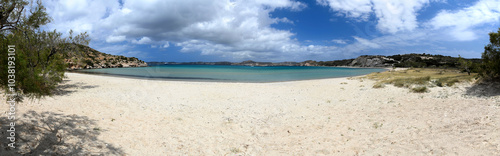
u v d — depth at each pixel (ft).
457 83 48.29
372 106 39.09
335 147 21.72
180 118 32.81
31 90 16.38
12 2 16.03
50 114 27.07
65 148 18.35
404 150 18.98
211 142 24.09
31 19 17.51
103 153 18.79
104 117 29.71
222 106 42.34
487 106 30.53
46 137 19.58
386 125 27.14
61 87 54.60
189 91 59.77
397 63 451.12
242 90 64.34
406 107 35.88
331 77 129.29
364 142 22.18
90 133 22.81
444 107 33.14
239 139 25.40
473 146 17.78
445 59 351.67
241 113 37.14
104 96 45.60
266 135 26.78
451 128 22.75
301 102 46.60
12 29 16.39
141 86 65.82
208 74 148.05
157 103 42.37
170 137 24.70
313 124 30.37
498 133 19.51
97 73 129.80
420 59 375.45
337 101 46.26
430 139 20.52
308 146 22.56
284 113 37.29
